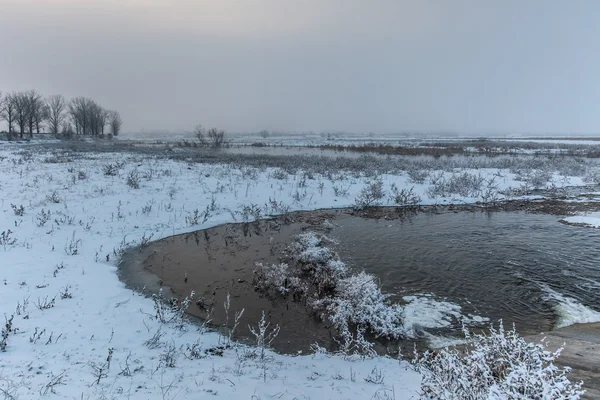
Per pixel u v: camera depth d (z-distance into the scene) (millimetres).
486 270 8516
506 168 25344
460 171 23625
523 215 14250
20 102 59188
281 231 12273
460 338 5801
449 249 10094
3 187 15023
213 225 12719
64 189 15109
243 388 4211
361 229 12398
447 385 3410
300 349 5691
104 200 13914
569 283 7730
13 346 4922
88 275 8117
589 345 5230
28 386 3766
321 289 7672
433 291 7449
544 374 3004
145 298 7219
